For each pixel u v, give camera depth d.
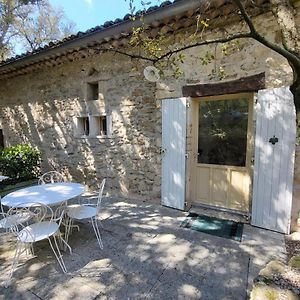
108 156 4.57
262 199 2.97
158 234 2.89
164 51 3.53
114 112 4.37
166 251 2.51
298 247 2.56
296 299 1.29
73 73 4.82
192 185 3.78
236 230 2.97
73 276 2.12
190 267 2.23
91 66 4.51
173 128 3.61
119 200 4.27
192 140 3.65
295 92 1.52
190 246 2.60
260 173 2.95
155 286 1.98
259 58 2.87
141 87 3.98
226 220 3.26
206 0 2.61
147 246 2.62
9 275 2.15
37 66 5.07
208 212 3.53
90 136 4.77
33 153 5.25
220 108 3.48
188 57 3.39
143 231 2.98
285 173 2.78
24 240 2.14
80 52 4.23
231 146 3.44
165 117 3.69
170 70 3.57
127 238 2.80
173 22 3.15
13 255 2.51
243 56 2.97
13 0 8.59
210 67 3.22
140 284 2.00
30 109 5.82
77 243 2.70
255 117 2.96
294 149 2.71
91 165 4.86
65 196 2.58
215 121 3.55
